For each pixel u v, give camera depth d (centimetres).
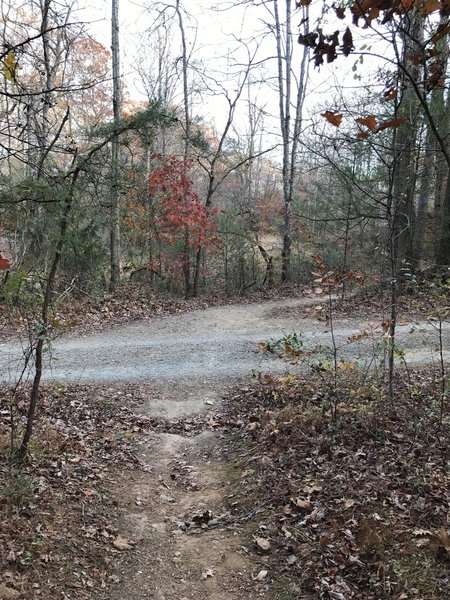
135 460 627
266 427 654
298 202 1916
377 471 506
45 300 508
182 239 1628
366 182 873
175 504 533
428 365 863
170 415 772
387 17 195
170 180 1499
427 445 550
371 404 636
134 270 1784
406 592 347
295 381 793
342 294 1365
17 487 479
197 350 1064
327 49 212
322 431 616
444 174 1459
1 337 1073
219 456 636
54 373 924
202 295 1719
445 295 628
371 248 1469
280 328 1224
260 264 1914
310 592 371
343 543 410
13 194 450
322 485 501
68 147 491
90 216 1004
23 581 373
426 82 225
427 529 405
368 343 1016
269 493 514
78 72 904
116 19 1434
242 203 2153
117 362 995
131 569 421
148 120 1228
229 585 397
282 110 1803
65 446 615
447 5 191
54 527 450
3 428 639
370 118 215
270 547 431
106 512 498
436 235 1471
